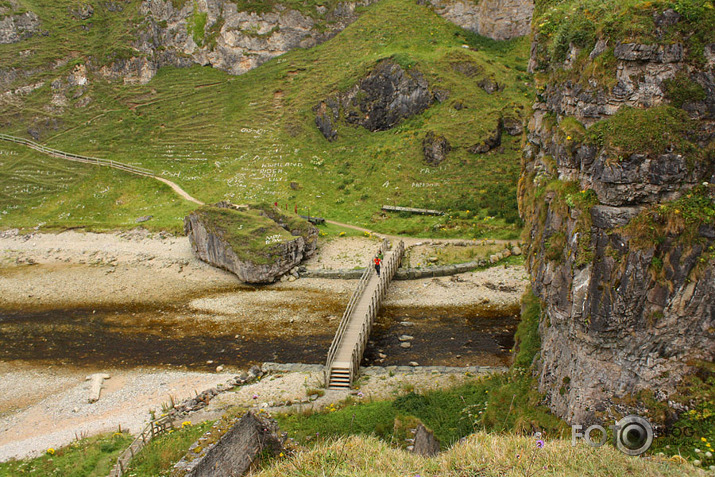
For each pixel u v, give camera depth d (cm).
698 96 1836
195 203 6200
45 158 7431
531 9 8469
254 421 1755
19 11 8881
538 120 2553
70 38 9025
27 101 8325
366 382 2941
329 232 5481
